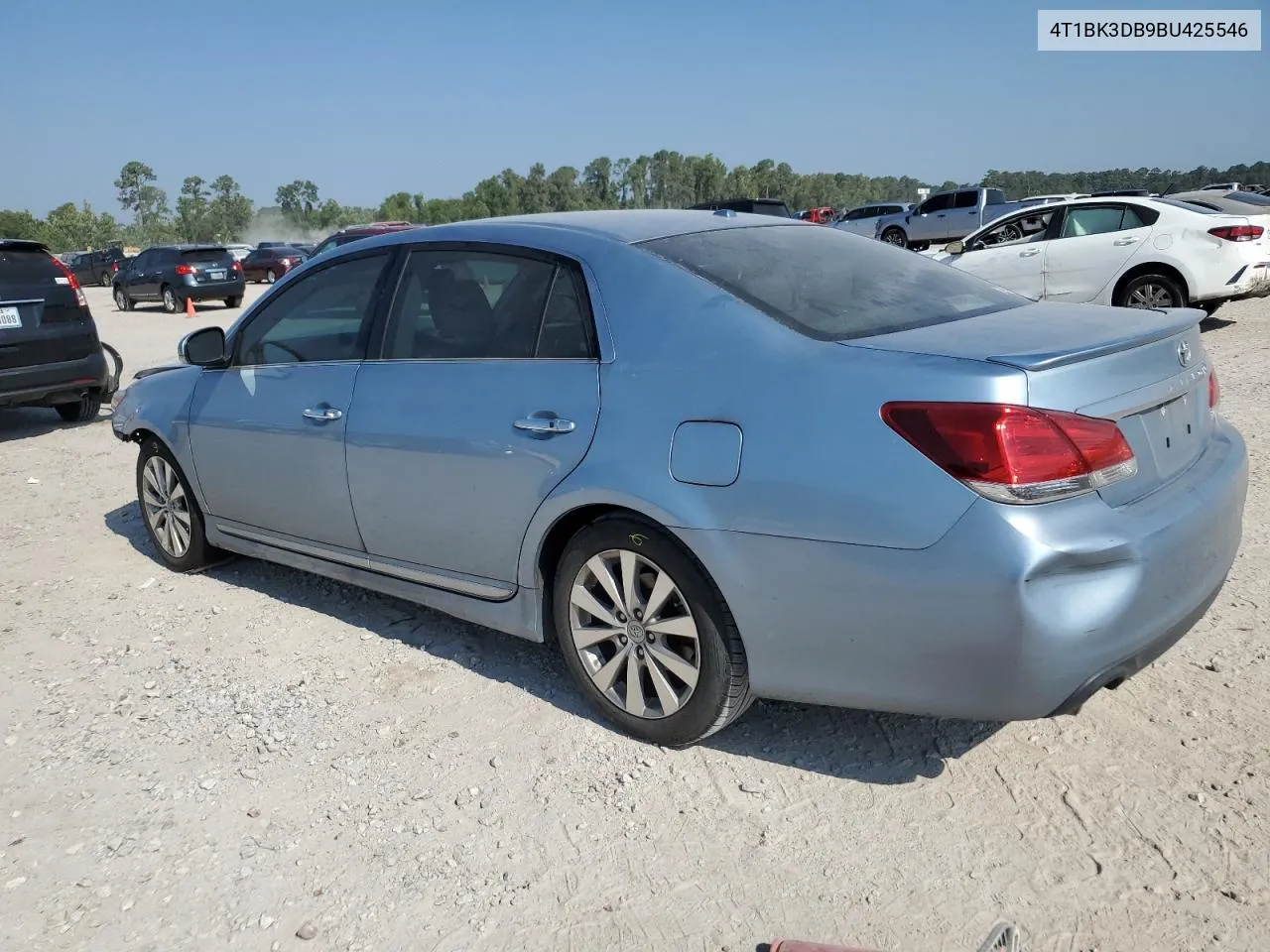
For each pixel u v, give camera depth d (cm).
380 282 397
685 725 309
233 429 445
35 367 859
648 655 315
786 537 271
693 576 294
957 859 263
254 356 448
